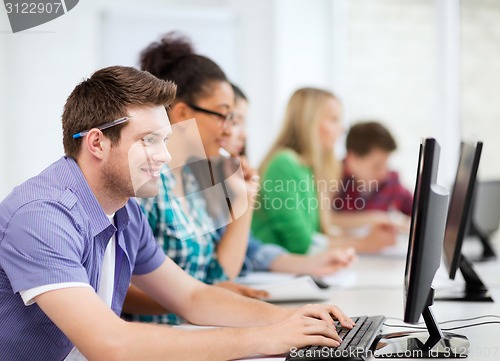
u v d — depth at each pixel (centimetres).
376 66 722
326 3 709
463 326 243
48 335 209
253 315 246
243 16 693
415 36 703
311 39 707
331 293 324
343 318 232
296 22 701
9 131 686
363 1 722
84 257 206
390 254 462
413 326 244
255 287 304
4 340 205
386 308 284
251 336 204
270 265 387
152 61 294
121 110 200
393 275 379
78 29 686
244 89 693
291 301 299
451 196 326
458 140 678
